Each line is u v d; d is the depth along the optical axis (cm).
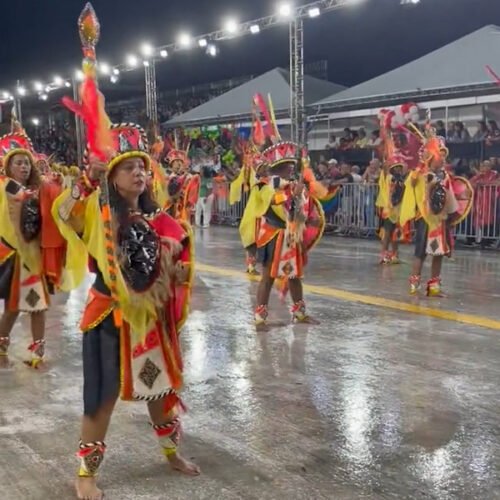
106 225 300
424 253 816
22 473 365
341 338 634
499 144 1468
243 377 522
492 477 355
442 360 561
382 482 350
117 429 424
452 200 796
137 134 319
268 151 668
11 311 548
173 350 335
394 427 422
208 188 1744
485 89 1371
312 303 792
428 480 352
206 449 393
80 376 532
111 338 322
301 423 430
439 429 418
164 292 321
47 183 532
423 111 1569
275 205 654
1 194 509
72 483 353
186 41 1842
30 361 562
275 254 661
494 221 1259
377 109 1669
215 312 748
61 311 765
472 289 868
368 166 1583
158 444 401
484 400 468
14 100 2486
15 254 534
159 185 866
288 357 574
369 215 1467
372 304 783
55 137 2794
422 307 762
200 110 1997
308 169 678
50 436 415
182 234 330
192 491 343
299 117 1559
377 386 498
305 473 362
